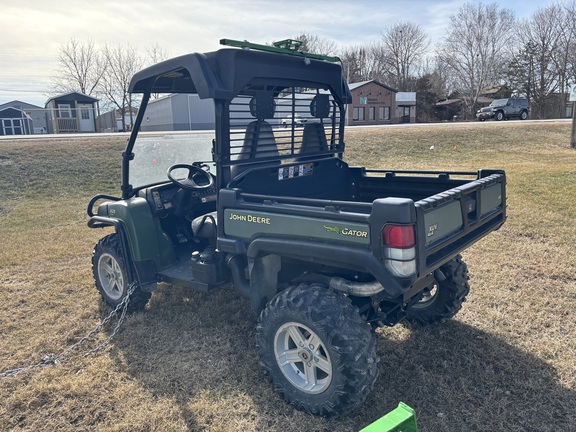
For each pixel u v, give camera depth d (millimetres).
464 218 2900
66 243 6742
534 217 6855
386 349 3479
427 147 17594
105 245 4129
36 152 13227
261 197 2914
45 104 42188
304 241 2676
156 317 4102
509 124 23328
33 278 5262
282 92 3467
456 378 3092
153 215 3943
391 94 45219
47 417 2838
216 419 2768
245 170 3191
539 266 5000
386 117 45438
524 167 12602
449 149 17391
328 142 3953
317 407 2699
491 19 58000
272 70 3195
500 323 3811
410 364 3271
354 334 2555
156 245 3924
